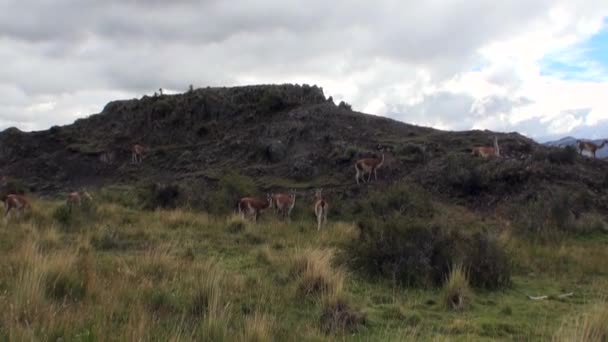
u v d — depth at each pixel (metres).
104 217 18.56
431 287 10.16
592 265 12.78
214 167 34.97
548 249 14.62
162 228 16.83
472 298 9.36
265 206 20.41
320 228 18.20
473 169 24.62
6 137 46.12
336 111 36.84
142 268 9.67
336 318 7.51
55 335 5.53
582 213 19.50
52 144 44.91
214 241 15.10
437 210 20.81
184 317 6.94
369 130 34.09
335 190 26.73
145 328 5.92
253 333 6.11
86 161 41.00
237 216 18.59
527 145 28.47
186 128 41.66
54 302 6.76
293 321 7.50
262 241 15.59
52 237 13.06
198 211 21.94
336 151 31.36
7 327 5.51
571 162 25.05
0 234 13.99
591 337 6.58
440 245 10.99
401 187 22.12
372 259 10.86
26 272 7.63
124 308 7.11
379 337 6.97
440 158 27.62
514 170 23.56
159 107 43.91
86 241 13.01
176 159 37.91
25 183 38.66
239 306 7.90
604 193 22.02
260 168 32.22
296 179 30.17
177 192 24.28
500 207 21.83
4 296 6.58
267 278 10.20
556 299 9.78
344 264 11.18
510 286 10.61
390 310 8.45
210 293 7.84
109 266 9.80
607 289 10.57
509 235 16.22
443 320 8.19
